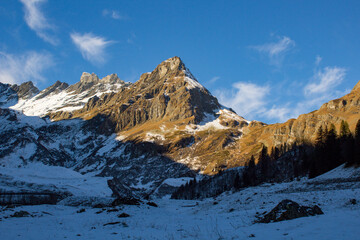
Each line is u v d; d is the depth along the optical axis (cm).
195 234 2703
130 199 5406
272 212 2838
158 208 5500
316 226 2247
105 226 3344
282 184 6706
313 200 3681
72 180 10756
